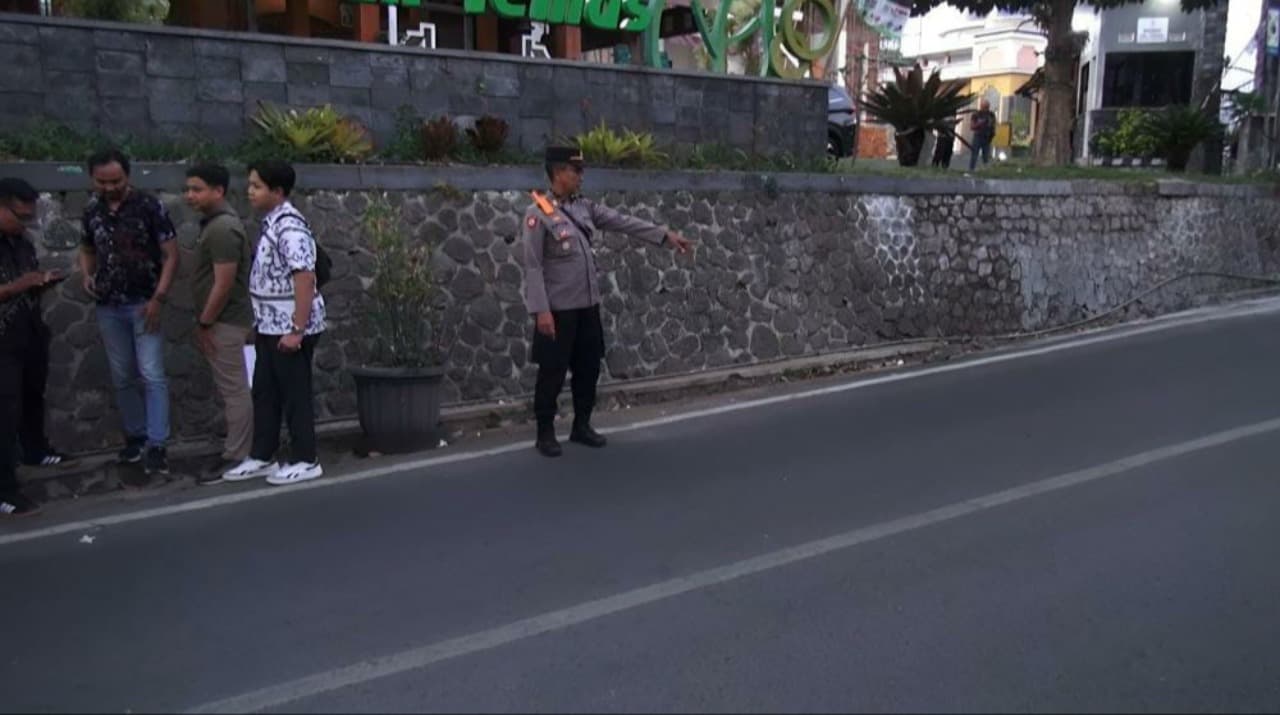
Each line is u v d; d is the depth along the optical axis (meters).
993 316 11.59
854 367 9.96
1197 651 4.08
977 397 8.44
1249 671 3.93
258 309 6.27
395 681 3.86
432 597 4.62
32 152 6.93
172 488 6.35
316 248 6.45
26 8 8.59
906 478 6.29
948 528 5.41
